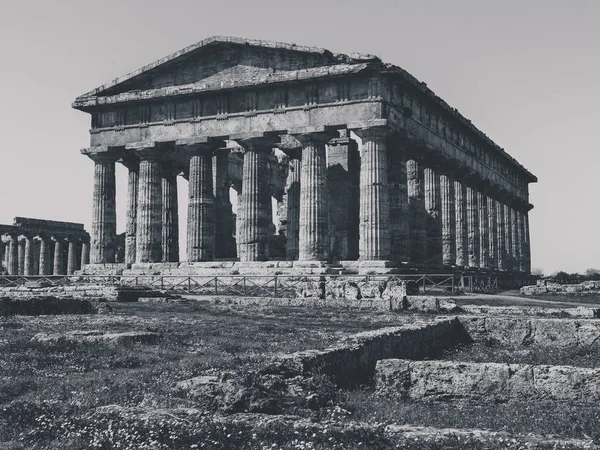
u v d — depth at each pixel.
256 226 48.97
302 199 46.94
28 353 16.97
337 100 46.38
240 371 11.51
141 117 53.78
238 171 69.62
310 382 11.39
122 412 9.98
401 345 17.27
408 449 8.34
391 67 44.97
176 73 52.88
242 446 8.49
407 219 48.78
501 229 77.44
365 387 14.14
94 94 55.28
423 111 52.56
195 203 51.56
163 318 27.44
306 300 34.00
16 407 10.62
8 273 82.25
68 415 10.20
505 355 18.78
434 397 13.71
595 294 43.41
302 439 8.70
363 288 33.78
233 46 50.47
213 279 48.09
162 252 57.16
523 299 36.97
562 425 10.88
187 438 8.64
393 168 48.50
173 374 13.95
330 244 56.41
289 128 47.69
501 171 76.38
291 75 47.12
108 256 54.94
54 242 89.50
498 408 12.77
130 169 58.66
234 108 50.22
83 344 18.67
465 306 29.30
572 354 18.66
